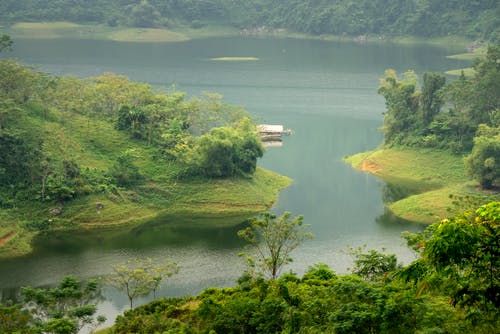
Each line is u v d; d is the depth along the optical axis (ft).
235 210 397.39
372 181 465.47
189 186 411.54
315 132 604.90
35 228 354.74
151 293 274.16
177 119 458.09
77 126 441.68
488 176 411.95
